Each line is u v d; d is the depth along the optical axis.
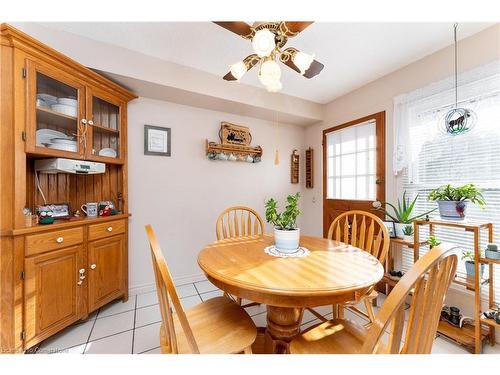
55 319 1.50
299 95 2.87
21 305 1.33
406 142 2.10
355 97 2.69
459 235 1.80
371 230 1.66
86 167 1.72
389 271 2.12
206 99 2.40
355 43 1.82
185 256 2.55
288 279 0.99
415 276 0.60
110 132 2.05
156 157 2.39
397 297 0.62
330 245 1.54
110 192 2.14
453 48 1.81
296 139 3.43
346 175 2.84
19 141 1.33
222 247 1.48
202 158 2.66
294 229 1.40
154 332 1.66
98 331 1.67
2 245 1.29
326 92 2.77
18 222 1.32
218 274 1.05
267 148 3.16
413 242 1.83
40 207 1.70
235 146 2.77
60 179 1.86
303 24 1.25
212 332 1.06
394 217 2.24
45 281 1.45
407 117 2.10
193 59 2.07
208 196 2.70
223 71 2.29
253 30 1.29
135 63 1.94
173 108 2.48
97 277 1.81
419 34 1.70
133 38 1.77
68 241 1.59
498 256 1.41
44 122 1.58
